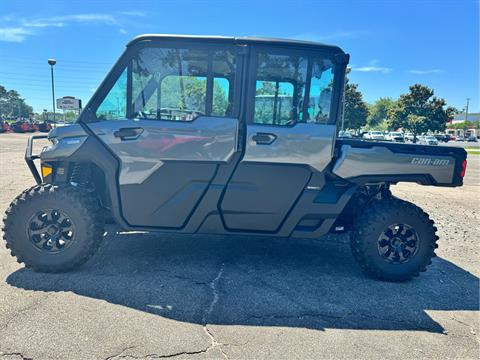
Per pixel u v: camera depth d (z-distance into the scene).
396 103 47.12
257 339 2.50
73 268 3.40
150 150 3.37
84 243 3.35
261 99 3.38
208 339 2.47
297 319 2.78
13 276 3.29
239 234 3.55
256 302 3.00
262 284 3.35
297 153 3.39
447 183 3.52
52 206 3.30
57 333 2.45
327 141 3.39
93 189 3.64
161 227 3.51
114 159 3.38
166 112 3.41
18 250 3.31
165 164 3.39
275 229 3.56
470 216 6.71
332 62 3.39
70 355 2.24
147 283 3.25
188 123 3.36
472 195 9.26
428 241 3.50
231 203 3.46
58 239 3.38
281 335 2.56
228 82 3.38
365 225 3.47
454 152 3.54
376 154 3.44
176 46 3.34
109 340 2.40
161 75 3.39
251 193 3.44
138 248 4.14
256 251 4.23
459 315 2.95
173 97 3.40
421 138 46.25
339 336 2.58
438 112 43.31
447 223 6.13
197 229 3.53
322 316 2.84
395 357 2.38
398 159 3.46
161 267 3.63
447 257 4.40
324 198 3.50
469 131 79.31
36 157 3.52
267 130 3.36
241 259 3.96
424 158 3.47
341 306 3.01
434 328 2.74
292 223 3.53
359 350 2.43
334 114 3.42
